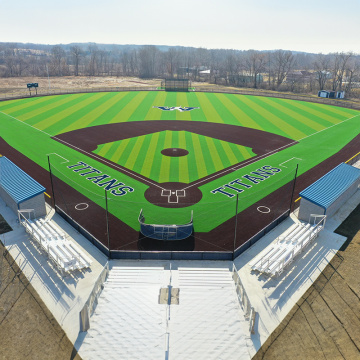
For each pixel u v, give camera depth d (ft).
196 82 455.22
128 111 229.66
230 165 134.51
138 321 58.18
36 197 90.84
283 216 93.25
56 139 164.55
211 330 56.95
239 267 74.69
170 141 164.76
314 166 135.33
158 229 84.07
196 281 69.15
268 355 54.08
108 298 63.46
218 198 106.22
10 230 87.20
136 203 102.12
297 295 67.00
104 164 133.39
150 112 228.84
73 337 56.44
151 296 64.18
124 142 161.58
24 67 629.51
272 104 270.87
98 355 52.60
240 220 93.45
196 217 94.73
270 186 115.55
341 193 98.58
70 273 71.67
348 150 156.35
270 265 73.61
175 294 64.90
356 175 110.32
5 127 183.73
